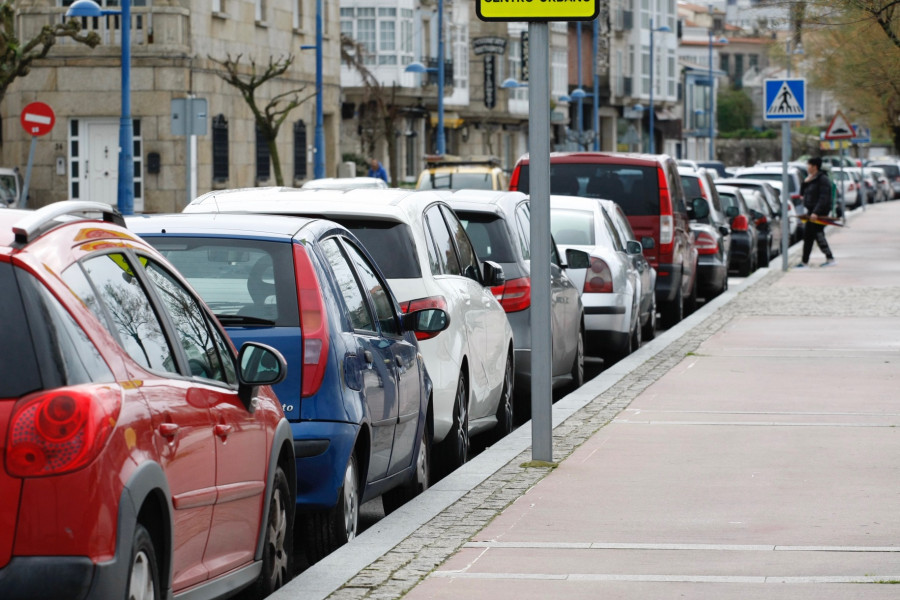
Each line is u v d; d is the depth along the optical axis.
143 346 13.68
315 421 18.97
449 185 80.75
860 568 17.81
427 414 24.20
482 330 28.23
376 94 151.25
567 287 36.00
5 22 84.06
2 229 12.55
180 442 13.55
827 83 119.50
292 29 126.12
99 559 11.82
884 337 45.75
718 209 69.62
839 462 25.08
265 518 16.48
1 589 11.62
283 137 124.38
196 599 14.23
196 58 106.38
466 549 18.92
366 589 16.88
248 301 19.52
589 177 51.34
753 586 16.98
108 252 13.73
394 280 24.61
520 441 27.59
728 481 23.42
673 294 51.69
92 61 104.88
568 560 18.31
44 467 11.67
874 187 198.75
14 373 11.87
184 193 104.88
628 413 30.89
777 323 50.31
